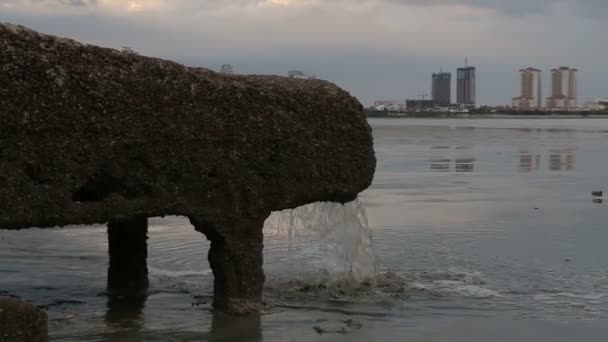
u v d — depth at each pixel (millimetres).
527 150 45844
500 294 10250
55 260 12102
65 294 9977
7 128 6977
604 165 33688
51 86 7148
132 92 7684
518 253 13078
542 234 15031
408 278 11141
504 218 17172
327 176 9273
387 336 8289
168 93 7953
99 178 7734
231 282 8898
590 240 14352
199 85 8203
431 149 47000
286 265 11766
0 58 6832
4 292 10008
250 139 8633
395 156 40000
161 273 11352
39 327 6707
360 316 9094
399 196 21438
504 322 8898
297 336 8242
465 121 157500
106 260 12164
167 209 8195
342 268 11539
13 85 6941
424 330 8539
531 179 27031
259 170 8781
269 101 8742
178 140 8102
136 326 8508
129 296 9914
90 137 7473
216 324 8594
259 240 8961
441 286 10672
